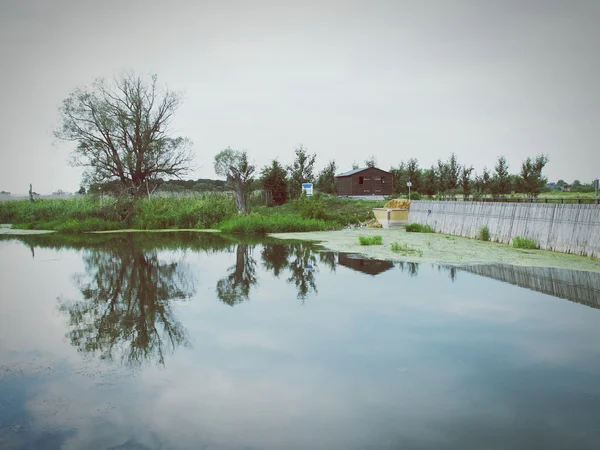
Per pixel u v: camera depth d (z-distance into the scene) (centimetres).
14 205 4347
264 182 4788
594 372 673
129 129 3878
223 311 1012
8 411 577
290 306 1045
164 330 887
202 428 533
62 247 2198
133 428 535
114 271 1525
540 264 1469
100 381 661
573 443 496
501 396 603
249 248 2095
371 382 646
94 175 3697
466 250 1816
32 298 1161
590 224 1518
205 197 3756
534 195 3638
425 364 704
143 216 3441
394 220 3097
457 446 493
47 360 742
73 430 531
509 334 838
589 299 1077
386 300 1085
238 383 648
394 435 514
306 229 3017
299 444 499
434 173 5112
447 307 1020
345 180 5672
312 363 712
